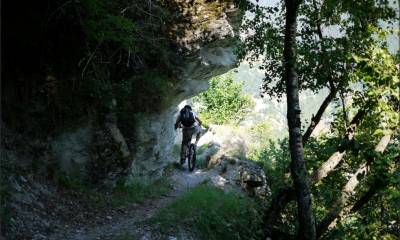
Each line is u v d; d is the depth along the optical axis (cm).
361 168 1201
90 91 1242
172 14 1577
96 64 1276
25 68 1143
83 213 1077
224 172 1834
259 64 1332
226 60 1708
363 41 1079
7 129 1085
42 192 1053
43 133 1153
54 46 1186
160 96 1485
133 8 1409
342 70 1189
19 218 891
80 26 1172
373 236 1257
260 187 1678
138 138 1428
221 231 1123
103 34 1105
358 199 1339
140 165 1455
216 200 1262
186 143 1831
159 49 1456
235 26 1689
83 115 1234
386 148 1205
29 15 1145
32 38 1145
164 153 1616
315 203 1427
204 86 1783
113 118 1306
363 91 1166
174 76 1529
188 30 1564
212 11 1611
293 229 1400
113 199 1234
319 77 1231
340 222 1277
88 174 1246
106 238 932
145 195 1384
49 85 1175
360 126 1249
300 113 1091
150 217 1116
